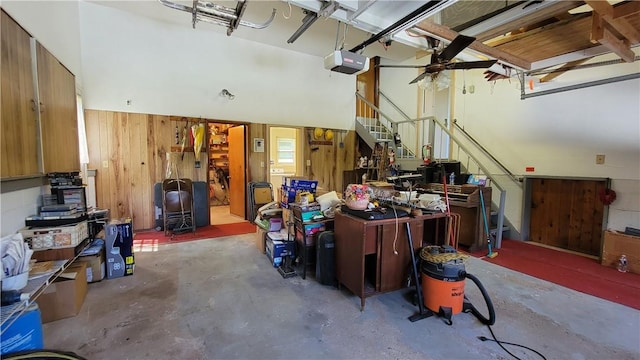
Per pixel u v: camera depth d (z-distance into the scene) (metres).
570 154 4.22
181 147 5.45
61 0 3.70
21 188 2.44
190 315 2.47
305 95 6.75
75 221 2.56
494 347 2.07
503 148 5.01
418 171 5.15
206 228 5.57
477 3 2.96
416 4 2.55
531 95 4.20
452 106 5.80
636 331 2.27
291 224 3.53
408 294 2.88
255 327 2.30
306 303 2.69
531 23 2.76
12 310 1.65
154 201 5.29
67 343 2.07
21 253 1.81
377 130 7.68
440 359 1.95
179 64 5.36
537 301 2.75
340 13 2.63
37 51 2.33
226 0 4.39
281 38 5.81
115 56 4.83
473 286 3.08
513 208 4.93
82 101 4.54
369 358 1.96
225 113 5.85
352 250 2.63
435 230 3.06
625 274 3.42
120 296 2.79
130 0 4.52
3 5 2.14
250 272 3.41
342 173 7.40
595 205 4.16
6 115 1.85
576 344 2.11
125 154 5.01
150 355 1.96
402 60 7.23
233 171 6.85
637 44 2.93
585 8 3.71
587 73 4.00
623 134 3.73
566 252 4.27
